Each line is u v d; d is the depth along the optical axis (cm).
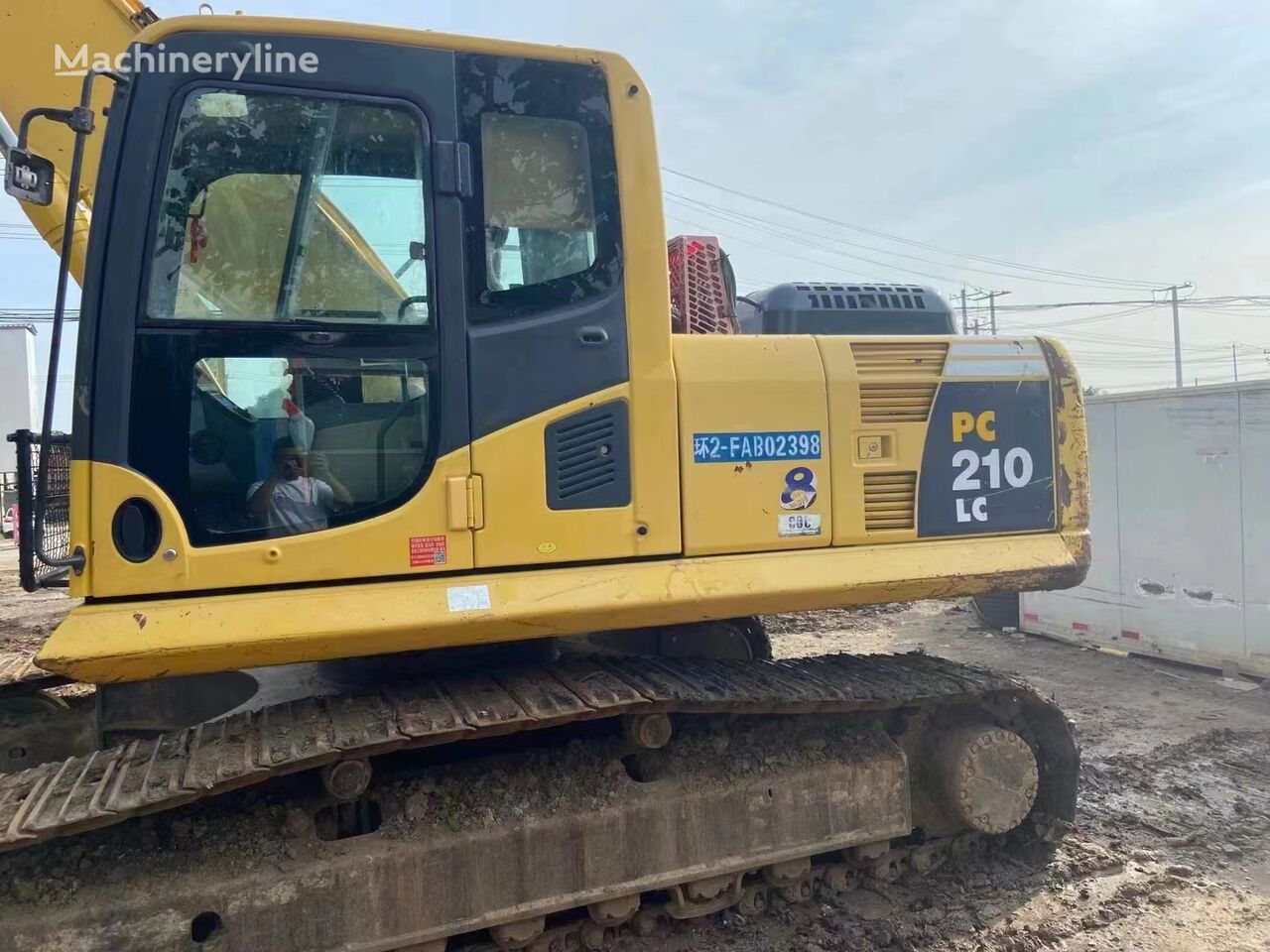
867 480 328
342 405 263
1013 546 347
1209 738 525
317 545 255
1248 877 371
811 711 327
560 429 280
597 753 311
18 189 241
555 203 285
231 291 256
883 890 357
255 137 258
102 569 240
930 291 396
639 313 293
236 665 249
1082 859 381
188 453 248
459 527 268
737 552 306
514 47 282
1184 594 661
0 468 3125
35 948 236
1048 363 363
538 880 285
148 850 258
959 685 357
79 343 243
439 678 305
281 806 275
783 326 369
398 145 270
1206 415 642
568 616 274
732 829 314
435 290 269
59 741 399
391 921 268
